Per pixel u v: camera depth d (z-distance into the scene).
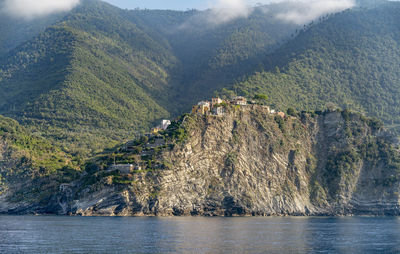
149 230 188.62
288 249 149.88
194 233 181.38
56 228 194.00
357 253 147.75
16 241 157.75
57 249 143.88
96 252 139.50
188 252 140.38
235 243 158.25
